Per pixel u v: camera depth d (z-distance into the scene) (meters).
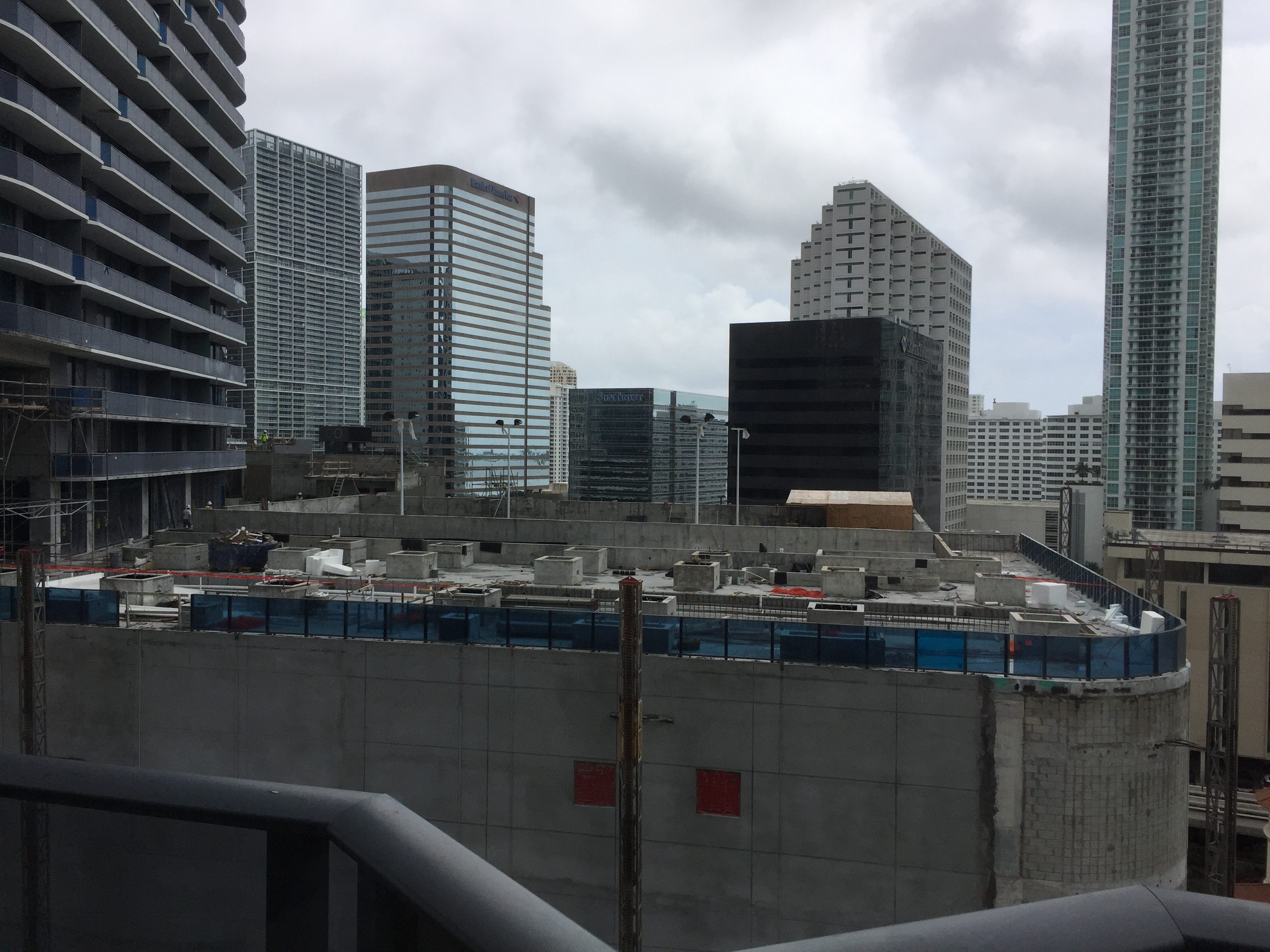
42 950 2.61
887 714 25.83
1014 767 25.34
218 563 43.12
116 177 56.50
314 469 88.19
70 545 52.31
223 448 76.38
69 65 50.75
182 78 69.25
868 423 156.25
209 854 2.39
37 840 2.61
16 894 2.63
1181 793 26.39
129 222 57.09
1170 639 26.05
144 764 30.56
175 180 70.00
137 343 57.59
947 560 41.66
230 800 2.34
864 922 26.03
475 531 48.25
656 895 27.17
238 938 2.38
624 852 23.61
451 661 28.47
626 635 23.42
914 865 25.80
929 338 186.88
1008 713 25.34
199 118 70.94
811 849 26.30
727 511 61.78
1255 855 66.81
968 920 1.77
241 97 82.12
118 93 56.94
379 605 29.31
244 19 82.88
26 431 50.66
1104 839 25.19
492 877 1.98
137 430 62.34
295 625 29.91
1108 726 25.19
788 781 26.41
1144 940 1.71
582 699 27.58
